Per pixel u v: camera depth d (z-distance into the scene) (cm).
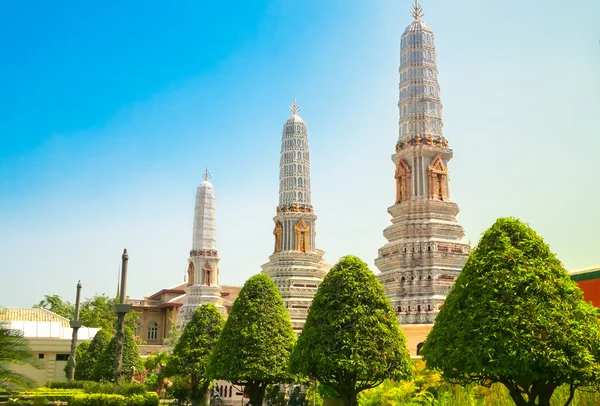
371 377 3275
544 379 2516
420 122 7719
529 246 2677
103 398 4794
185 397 5828
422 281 7075
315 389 4241
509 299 2544
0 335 3431
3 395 4344
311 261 10238
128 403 4812
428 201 7431
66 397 4881
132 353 7762
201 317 5462
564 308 2516
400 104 8000
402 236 7481
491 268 2645
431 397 3766
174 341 10725
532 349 2414
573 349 2417
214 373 4412
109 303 14712
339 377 3375
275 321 4447
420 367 4781
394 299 7150
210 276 12725
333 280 3481
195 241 12862
